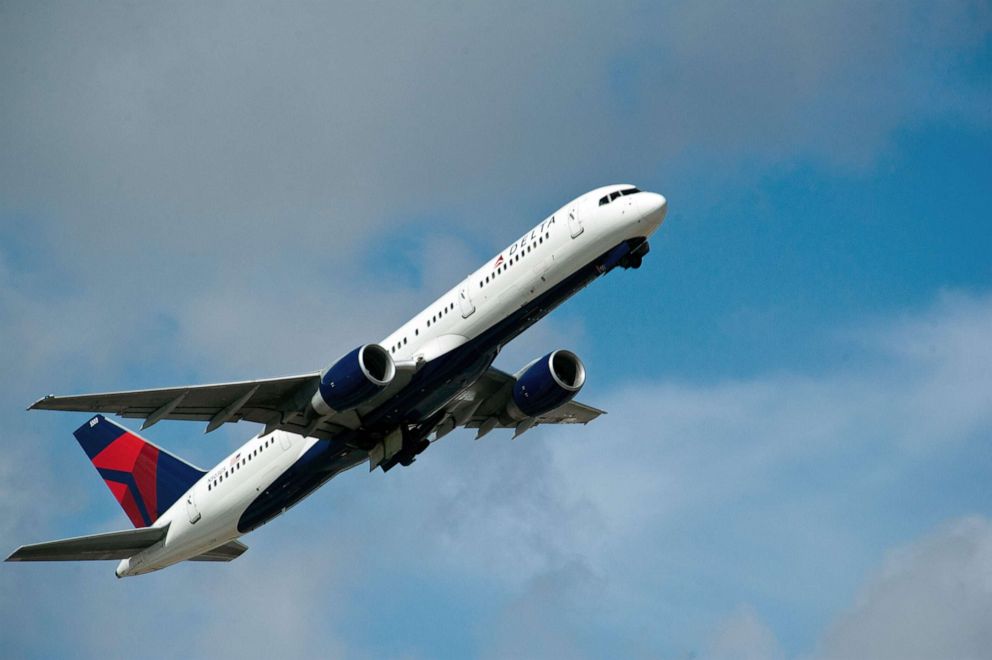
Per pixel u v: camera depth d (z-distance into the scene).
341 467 122.50
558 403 120.56
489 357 110.81
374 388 106.19
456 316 110.19
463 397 125.06
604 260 107.00
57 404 102.69
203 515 126.38
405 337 113.44
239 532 126.75
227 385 107.81
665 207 105.75
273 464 121.81
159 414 107.31
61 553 126.56
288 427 114.50
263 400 112.38
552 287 107.44
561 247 106.62
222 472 126.00
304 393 111.56
